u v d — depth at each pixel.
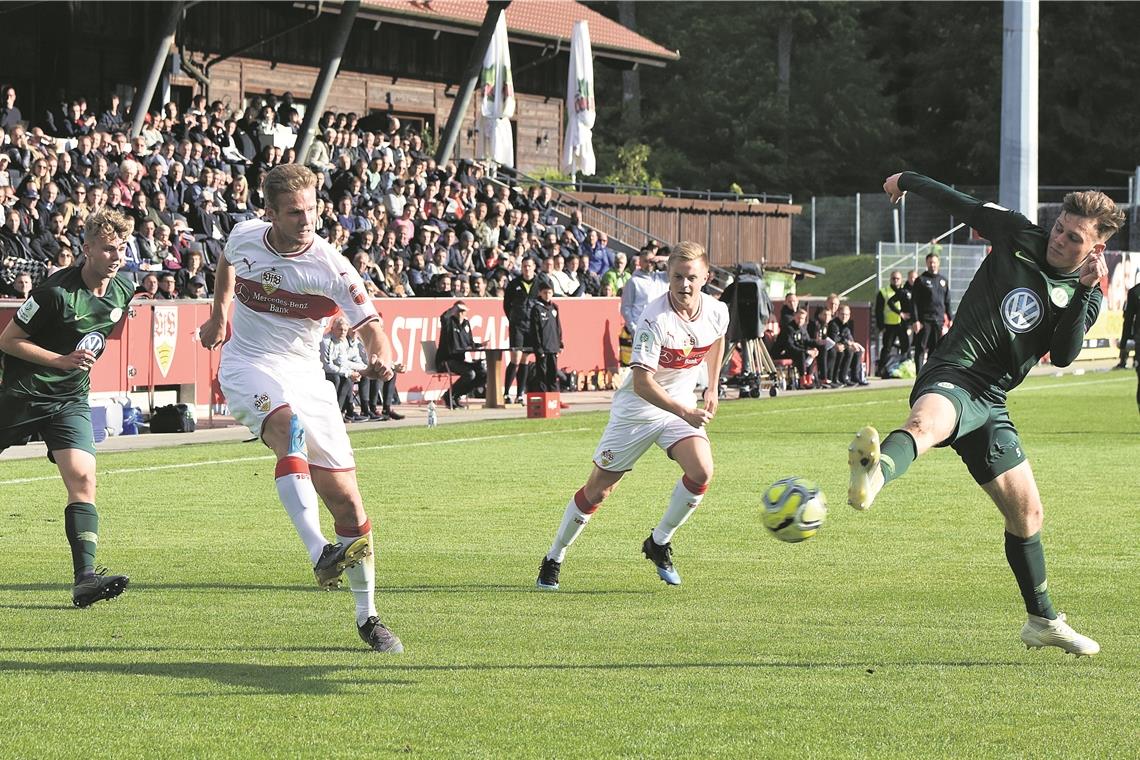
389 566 9.12
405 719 5.20
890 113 71.69
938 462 15.06
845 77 71.25
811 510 5.15
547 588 8.31
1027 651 6.48
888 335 30.70
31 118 30.20
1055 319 6.06
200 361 19.81
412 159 30.23
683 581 8.58
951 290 36.62
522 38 37.72
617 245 36.03
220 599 7.82
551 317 23.17
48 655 6.32
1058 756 4.73
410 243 26.03
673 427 8.37
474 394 24.61
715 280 34.44
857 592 8.16
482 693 5.60
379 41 37.41
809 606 7.70
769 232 44.25
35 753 4.76
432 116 38.97
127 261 20.33
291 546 9.85
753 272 25.22
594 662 6.20
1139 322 12.62
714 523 11.02
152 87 26.06
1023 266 6.05
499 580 8.62
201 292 20.17
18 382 7.74
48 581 8.42
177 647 6.52
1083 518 11.26
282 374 6.45
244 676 5.89
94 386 18.39
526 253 28.67
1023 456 6.18
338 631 6.92
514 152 41.06
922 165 72.12
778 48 72.12
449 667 6.08
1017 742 4.89
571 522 8.27
